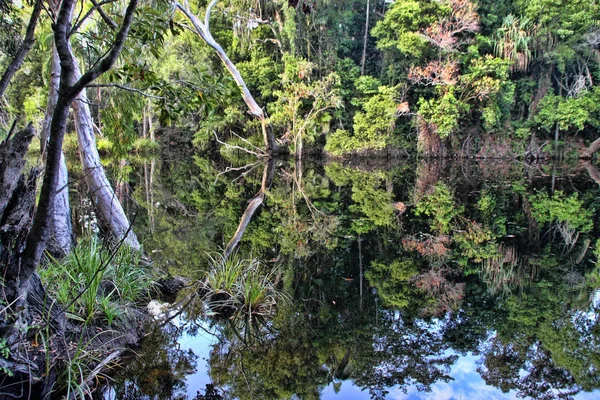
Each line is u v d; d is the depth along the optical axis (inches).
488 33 689.6
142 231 238.7
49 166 69.7
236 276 140.1
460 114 666.8
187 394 86.4
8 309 71.6
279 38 709.9
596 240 247.1
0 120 184.2
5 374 69.9
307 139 684.1
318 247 228.2
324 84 647.1
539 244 240.7
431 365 106.1
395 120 685.9
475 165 636.1
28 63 500.1
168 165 623.8
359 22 794.2
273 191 420.5
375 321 134.0
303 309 140.9
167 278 148.6
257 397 87.5
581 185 442.0
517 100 710.5
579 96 649.0
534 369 104.3
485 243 242.5
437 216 315.6
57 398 76.1
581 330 125.8
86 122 153.9
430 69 636.7
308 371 100.5
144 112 693.3
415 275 185.0
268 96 733.9
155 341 108.3
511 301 152.8
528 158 681.0
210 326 120.1
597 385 96.0
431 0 627.5
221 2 695.7
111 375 90.4
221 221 282.7
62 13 65.6
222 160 703.7
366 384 96.0
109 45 83.4
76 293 100.0
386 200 382.6
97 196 156.3
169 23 83.0
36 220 72.2
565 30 637.3
